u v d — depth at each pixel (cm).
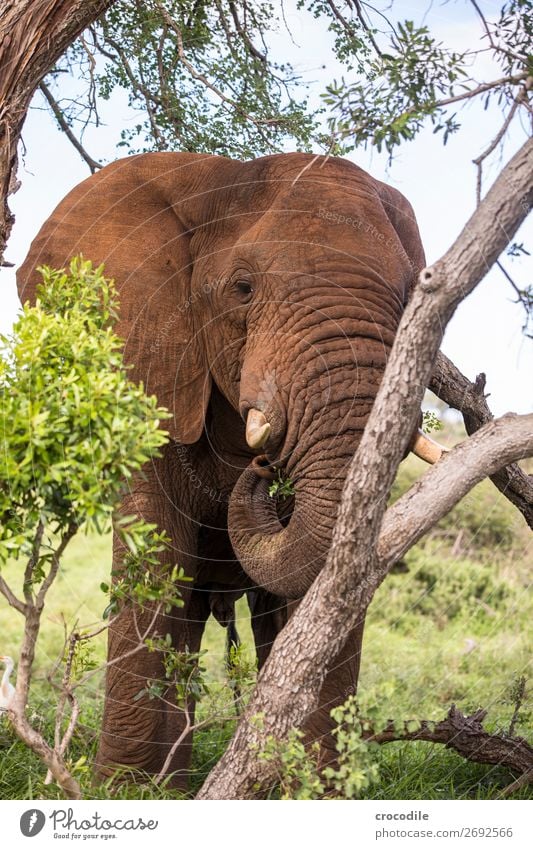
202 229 499
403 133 370
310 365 428
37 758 483
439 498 371
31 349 355
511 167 340
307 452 425
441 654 816
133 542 362
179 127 696
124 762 476
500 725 594
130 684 476
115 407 347
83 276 401
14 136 491
